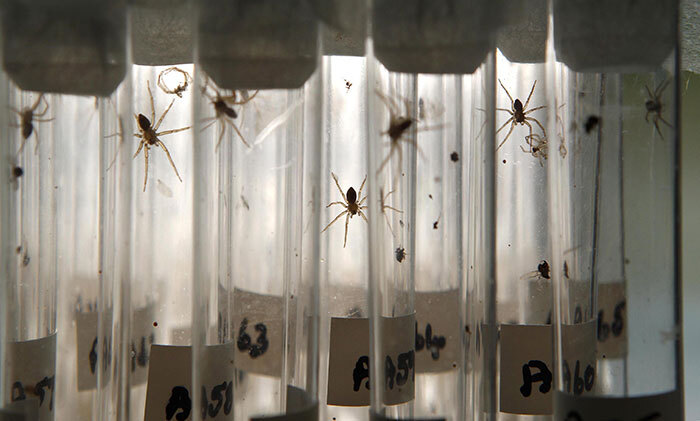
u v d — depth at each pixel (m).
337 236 0.23
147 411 0.21
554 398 0.20
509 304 0.22
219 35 0.19
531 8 0.21
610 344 0.20
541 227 0.22
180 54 0.22
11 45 0.20
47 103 0.20
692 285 0.30
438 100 0.20
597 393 0.20
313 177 0.20
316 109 0.20
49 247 0.20
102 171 0.20
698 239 0.30
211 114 0.19
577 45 0.20
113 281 0.21
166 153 0.22
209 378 0.20
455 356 0.20
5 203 0.20
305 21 0.19
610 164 0.20
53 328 0.20
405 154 0.20
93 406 0.20
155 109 0.22
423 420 0.20
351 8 0.20
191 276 0.22
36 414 0.20
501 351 0.22
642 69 0.19
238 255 0.20
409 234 0.20
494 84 0.20
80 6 0.19
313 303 0.20
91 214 0.20
